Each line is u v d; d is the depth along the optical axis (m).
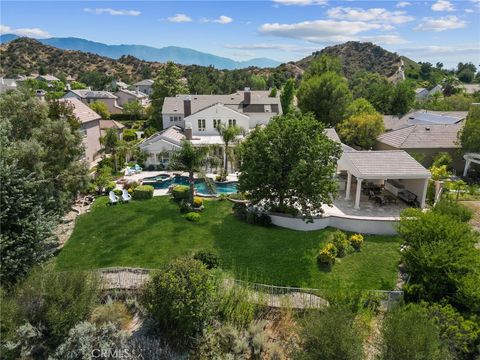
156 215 26.94
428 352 12.90
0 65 182.00
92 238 23.22
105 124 55.09
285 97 71.69
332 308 14.91
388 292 17.75
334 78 60.31
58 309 14.55
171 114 55.72
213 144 42.34
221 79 139.38
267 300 17.19
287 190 25.14
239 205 27.92
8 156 17.88
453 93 92.75
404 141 41.06
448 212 22.72
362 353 13.56
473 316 15.95
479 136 37.09
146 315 16.20
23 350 13.86
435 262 17.47
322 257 20.86
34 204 18.66
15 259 16.92
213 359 14.68
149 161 42.22
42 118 22.23
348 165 28.67
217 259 20.30
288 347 15.14
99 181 32.28
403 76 156.00
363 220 24.83
